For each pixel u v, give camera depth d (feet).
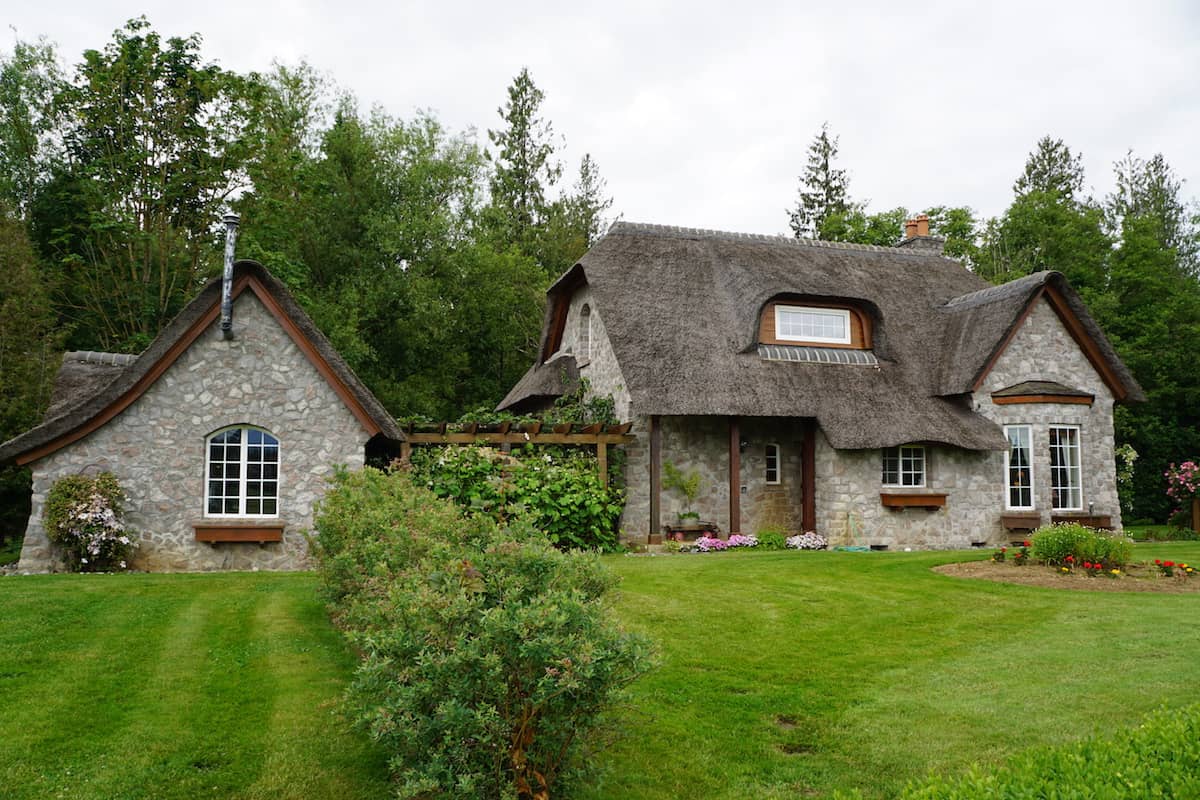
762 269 69.51
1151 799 12.33
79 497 45.27
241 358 49.24
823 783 19.01
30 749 19.69
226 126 97.09
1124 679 24.95
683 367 60.54
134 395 47.60
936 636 30.58
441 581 17.57
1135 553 51.19
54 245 98.53
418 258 114.62
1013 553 46.57
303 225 105.50
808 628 31.68
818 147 167.73
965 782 13.38
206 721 21.58
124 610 32.91
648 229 73.46
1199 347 93.35
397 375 115.75
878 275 74.90
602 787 18.57
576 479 55.11
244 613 32.96
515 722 15.69
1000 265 120.67
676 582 39.52
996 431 63.31
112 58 90.79
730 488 61.46
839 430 60.13
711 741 21.25
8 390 63.77
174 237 93.35
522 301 125.80
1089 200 158.61
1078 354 67.10
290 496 49.21
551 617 15.19
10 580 39.91
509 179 154.30
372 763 19.44
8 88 101.09
